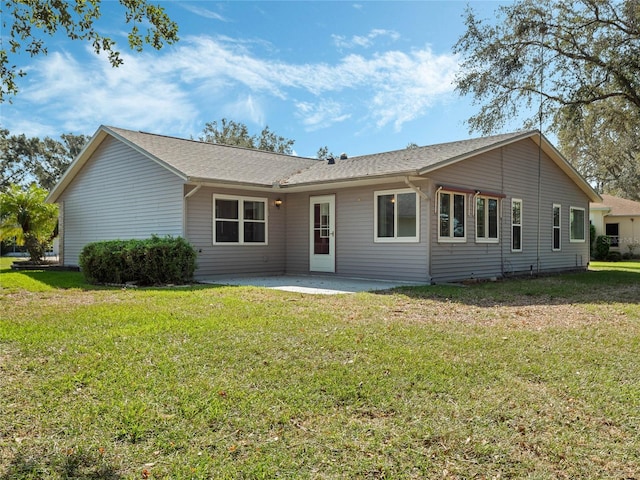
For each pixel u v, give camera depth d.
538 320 6.16
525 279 12.28
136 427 2.79
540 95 15.51
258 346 4.54
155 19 5.48
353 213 11.91
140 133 13.93
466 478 2.33
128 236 13.21
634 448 2.62
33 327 5.36
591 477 2.34
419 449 2.60
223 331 5.17
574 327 5.70
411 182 10.55
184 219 11.30
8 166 40.97
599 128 16.50
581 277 12.94
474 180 11.66
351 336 5.00
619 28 14.18
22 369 3.83
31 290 9.29
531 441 2.69
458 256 11.14
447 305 7.29
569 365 4.08
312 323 5.66
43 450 2.56
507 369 3.95
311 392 3.38
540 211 14.28
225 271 12.10
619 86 14.40
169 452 2.54
